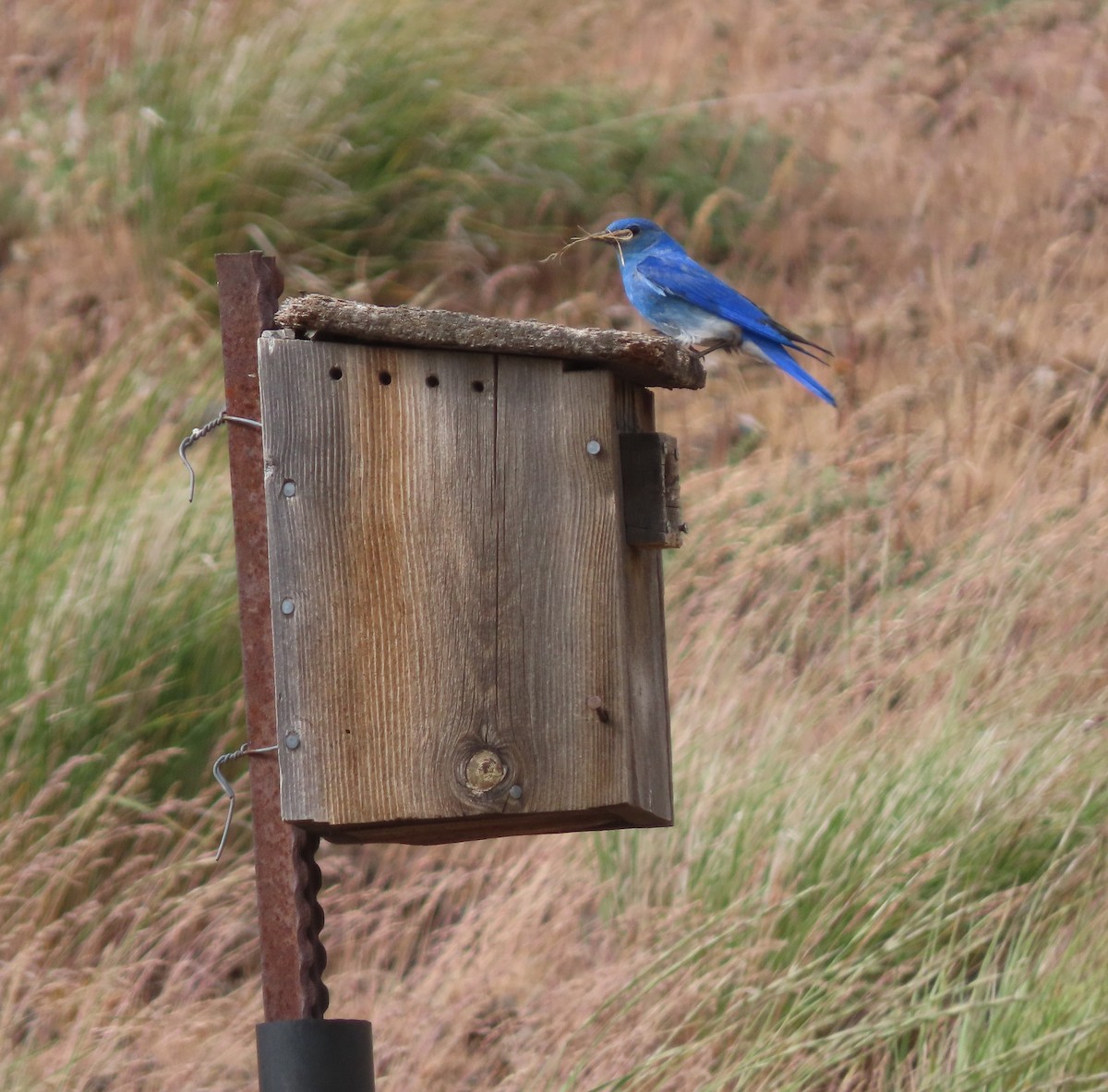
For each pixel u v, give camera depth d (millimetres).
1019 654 11133
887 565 12711
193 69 16703
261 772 5953
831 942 9281
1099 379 15172
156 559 10859
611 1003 8930
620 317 16750
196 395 12961
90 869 9781
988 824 9820
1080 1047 8430
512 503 6043
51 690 9945
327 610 5934
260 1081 5676
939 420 14734
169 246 15852
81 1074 8445
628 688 6047
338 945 10289
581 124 18344
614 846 10164
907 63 23250
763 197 19062
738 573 12023
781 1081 8289
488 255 17031
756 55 22281
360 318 5945
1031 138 21203
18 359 13234
